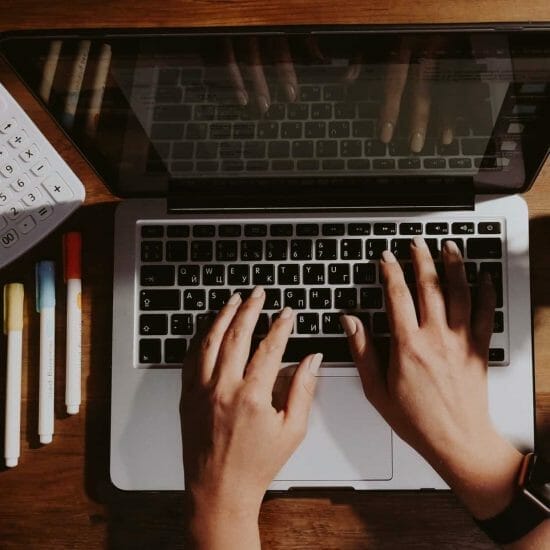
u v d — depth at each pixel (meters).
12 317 0.64
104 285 0.66
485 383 0.60
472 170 0.58
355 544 0.63
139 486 0.62
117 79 0.44
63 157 0.66
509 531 0.56
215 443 0.58
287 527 0.63
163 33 0.40
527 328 0.61
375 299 0.62
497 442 0.58
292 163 0.58
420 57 0.42
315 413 0.62
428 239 0.62
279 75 0.44
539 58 0.42
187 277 0.62
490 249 0.62
